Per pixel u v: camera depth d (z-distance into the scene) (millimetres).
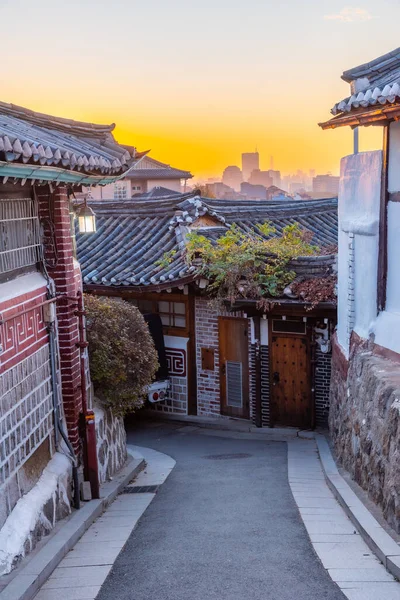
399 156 10312
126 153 10070
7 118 9086
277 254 15414
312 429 15688
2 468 7289
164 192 49094
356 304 11977
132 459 13102
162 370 17562
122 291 17406
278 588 6133
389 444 8188
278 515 8805
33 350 8695
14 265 8531
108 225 20438
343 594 5914
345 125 9945
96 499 9867
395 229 10492
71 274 9953
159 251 18109
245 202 22906
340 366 12984
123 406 12047
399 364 9812
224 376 17062
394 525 7512
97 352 11375
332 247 16688
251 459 13234
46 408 9117
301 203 24297
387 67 10234
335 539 7566
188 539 7883
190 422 17312
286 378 16000
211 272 15602
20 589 6223
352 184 12164
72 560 7367
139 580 6562
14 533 7133
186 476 11945
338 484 10102
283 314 15328
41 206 9516
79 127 10242
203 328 17219
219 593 6082
